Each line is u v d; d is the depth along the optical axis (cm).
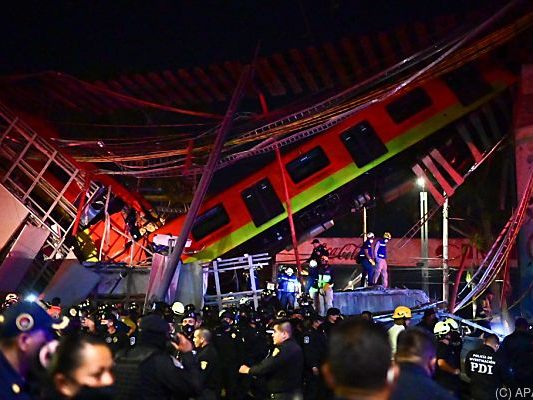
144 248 2533
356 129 2725
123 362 601
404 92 2592
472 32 2488
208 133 2741
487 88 2677
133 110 3375
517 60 2677
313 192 2719
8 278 2114
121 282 2264
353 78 2955
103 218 2636
